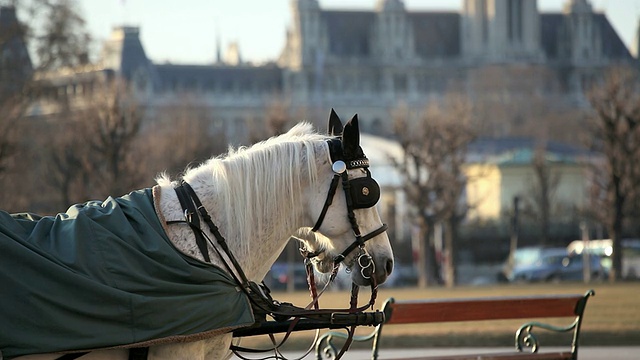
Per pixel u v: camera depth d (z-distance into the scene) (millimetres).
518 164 106750
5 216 6465
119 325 6281
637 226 86312
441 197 72312
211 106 198125
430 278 72188
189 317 6402
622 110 67062
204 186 6840
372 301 7078
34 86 65812
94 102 63562
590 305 30906
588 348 20500
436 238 83125
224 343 6770
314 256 7266
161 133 109375
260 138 81250
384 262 7070
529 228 100812
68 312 6199
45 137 69188
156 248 6469
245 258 6848
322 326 7078
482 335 21266
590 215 77250
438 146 73312
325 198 6969
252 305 6848
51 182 68500
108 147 57250
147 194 6766
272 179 6910
